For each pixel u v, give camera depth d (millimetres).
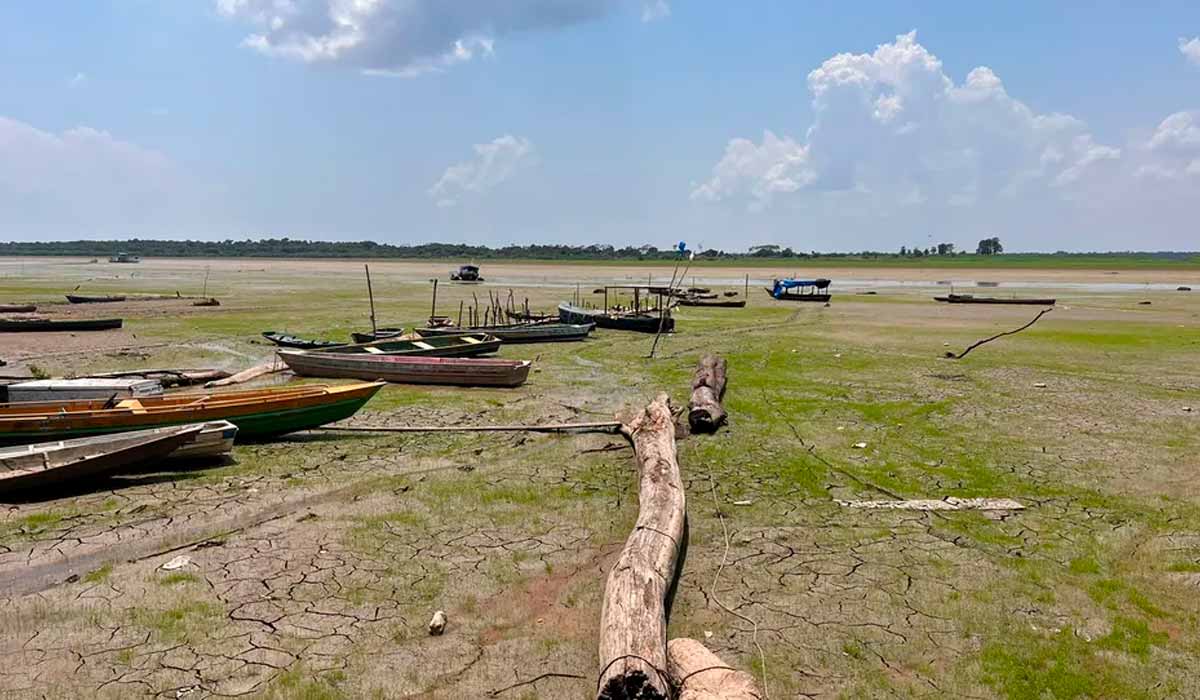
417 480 12984
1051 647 7734
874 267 144250
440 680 7129
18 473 11555
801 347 31219
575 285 76688
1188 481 13188
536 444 15516
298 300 54625
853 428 17141
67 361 25578
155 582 8969
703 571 9562
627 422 16547
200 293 60812
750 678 6578
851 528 11008
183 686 6926
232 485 12578
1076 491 12664
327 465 13836
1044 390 21547
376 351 25047
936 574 9422
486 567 9531
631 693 6434
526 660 7473
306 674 7156
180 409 14336
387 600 8641
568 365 26625
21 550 9891
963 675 7254
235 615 8227
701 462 14414
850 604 8656
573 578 9266
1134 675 7234
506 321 42219
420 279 88125
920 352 29625
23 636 7730
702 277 103000
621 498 12180
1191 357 27859
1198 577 9312
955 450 15258
